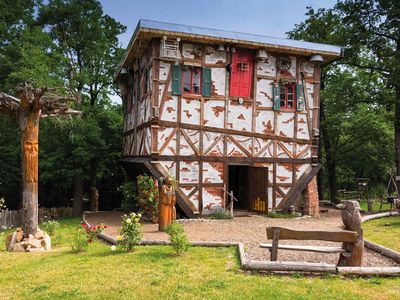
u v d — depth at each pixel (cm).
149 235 979
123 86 1912
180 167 1317
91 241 858
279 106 1450
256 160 1417
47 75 1681
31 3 2014
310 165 1505
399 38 1778
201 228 1092
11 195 2175
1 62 1755
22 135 948
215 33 1303
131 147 1716
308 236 634
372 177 2916
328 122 2189
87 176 1948
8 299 532
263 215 1425
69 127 1772
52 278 618
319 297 506
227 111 1383
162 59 1295
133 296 522
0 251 903
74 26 2030
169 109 1311
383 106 2180
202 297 511
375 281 569
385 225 1138
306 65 1502
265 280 577
